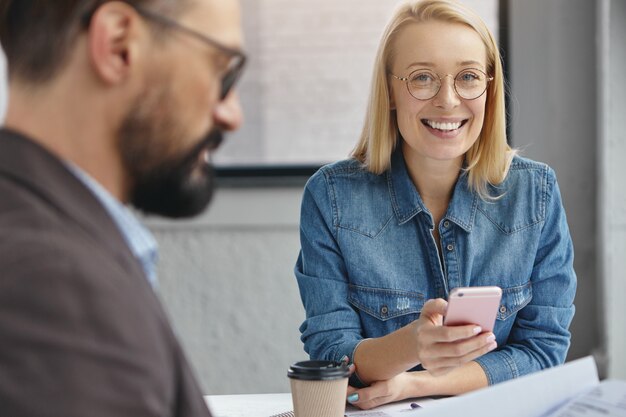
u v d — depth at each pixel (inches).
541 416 37.6
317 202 68.2
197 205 29.9
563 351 67.1
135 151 27.4
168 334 26.2
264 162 123.3
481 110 64.2
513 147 117.1
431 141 64.1
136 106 27.1
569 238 70.0
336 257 67.4
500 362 63.8
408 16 65.2
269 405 58.2
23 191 25.1
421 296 66.7
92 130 27.0
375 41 121.3
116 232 26.5
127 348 23.4
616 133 113.0
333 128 122.7
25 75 26.9
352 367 59.0
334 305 65.9
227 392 122.6
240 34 29.0
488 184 68.3
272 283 121.4
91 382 22.4
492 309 50.8
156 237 122.0
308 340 66.0
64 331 22.4
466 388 61.9
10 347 21.9
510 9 116.3
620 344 115.6
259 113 123.1
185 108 27.8
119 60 26.7
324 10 121.4
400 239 67.4
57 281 22.7
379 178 68.6
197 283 122.2
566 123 116.4
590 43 115.5
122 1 26.6
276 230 121.1
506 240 67.4
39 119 26.9
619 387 38.5
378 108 67.2
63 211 25.2
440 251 67.7
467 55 63.4
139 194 28.8
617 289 115.0
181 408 26.5
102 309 23.1
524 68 116.6
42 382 21.9
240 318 122.1
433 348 52.1
